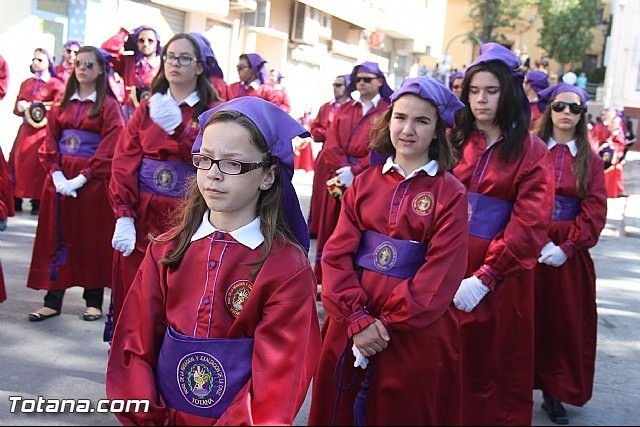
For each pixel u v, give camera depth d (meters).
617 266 10.21
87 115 5.83
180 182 4.73
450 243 3.23
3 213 5.91
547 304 4.86
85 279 5.91
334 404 3.36
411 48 30.14
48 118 5.95
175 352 2.85
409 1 29.36
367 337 3.16
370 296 3.31
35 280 5.90
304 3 21.38
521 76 4.07
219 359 2.82
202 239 2.97
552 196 4.02
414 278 3.22
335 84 10.65
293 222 3.10
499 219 4.07
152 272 3.00
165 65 4.68
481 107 4.04
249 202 2.97
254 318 2.85
